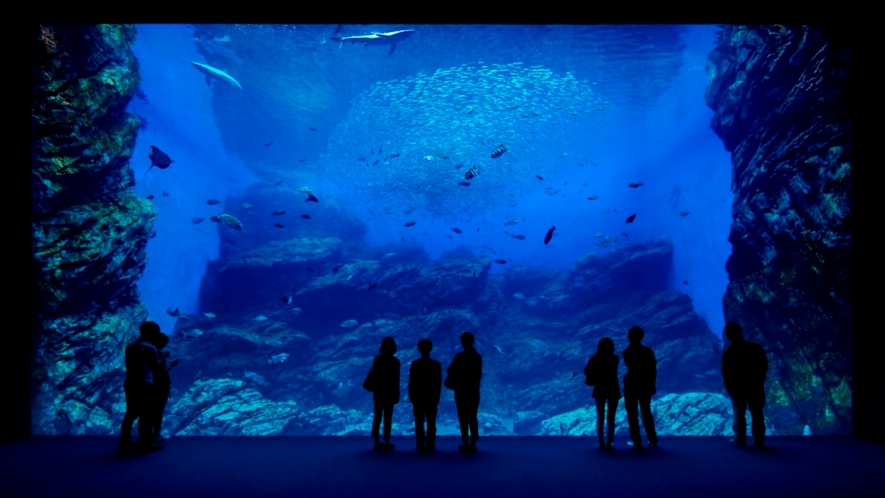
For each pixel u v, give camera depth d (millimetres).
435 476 5160
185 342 23734
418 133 32938
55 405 10727
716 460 5734
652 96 28594
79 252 11375
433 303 28984
